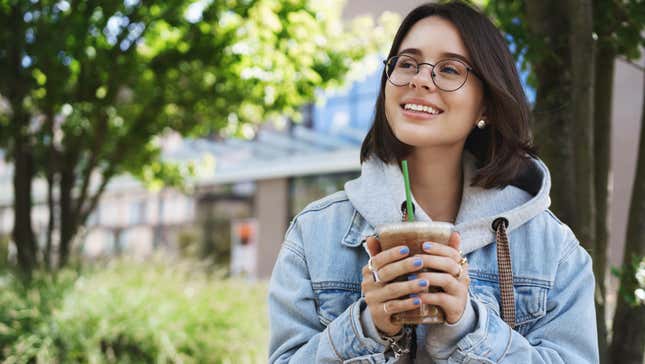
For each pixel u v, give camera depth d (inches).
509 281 51.4
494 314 47.8
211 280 264.7
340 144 489.7
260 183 546.9
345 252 54.1
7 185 661.9
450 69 51.1
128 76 240.4
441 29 51.8
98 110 244.2
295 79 254.8
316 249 54.7
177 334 204.1
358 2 354.0
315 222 56.0
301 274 54.5
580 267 54.2
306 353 48.9
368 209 54.0
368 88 466.9
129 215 599.8
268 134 516.1
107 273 239.6
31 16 217.9
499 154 53.9
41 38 207.8
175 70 252.4
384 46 266.7
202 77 258.1
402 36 54.3
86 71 235.5
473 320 45.8
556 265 52.9
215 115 273.3
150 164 291.6
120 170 286.2
